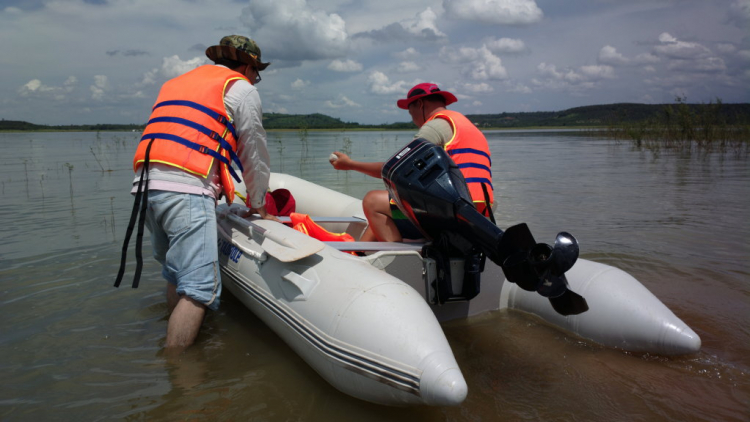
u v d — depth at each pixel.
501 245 1.91
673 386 2.01
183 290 2.46
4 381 2.10
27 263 3.73
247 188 2.89
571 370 2.15
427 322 1.83
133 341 2.51
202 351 2.43
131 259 3.86
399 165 2.39
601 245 4.11
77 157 14.46
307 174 9.66
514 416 1.83
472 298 2.42
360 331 1.84
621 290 2.37
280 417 1.85
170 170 2.49
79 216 5.52
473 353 2.31
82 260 3.82
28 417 1.84
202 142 2.53
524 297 2.70
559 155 14.62
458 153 2.62
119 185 8.15
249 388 2.06
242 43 2.93
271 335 2.64
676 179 8.48
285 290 2.27
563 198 6.63
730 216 5.30
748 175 8.90
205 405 1.93
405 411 1.88
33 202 6.46
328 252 2.30
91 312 2.86
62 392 2.02
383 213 2.76
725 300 2.88
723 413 1.82
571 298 1.89
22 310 2.86
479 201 2.60
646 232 4.58
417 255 2.40
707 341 2.37
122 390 2.04
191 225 2.48
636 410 1.85
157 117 2.58
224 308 3.07
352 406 1.93
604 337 2.35
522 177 9.05
